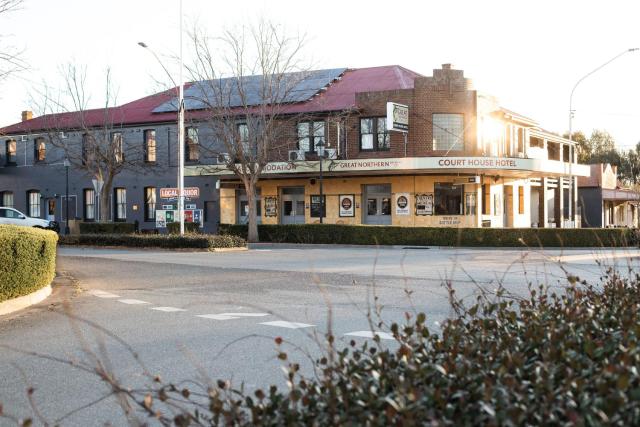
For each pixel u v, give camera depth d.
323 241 35.59
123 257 24.97
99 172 40.00
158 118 45.50
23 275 12.18
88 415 5.75
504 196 43.97
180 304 12.56
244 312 11.38
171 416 5.65
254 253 27.81
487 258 23.97
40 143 50.03
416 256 25.52
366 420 2.97
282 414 3.29
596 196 56.69
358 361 3.79
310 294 13.86
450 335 4.14
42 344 8.80
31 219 40.56
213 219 44.62
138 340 8.95
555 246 32.78
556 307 5.24
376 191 39.84
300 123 40.12
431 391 3.11
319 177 38.81
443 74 37.88
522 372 3.39
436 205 38.44
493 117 40.62
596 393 3.01
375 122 38.97
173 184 45.31
